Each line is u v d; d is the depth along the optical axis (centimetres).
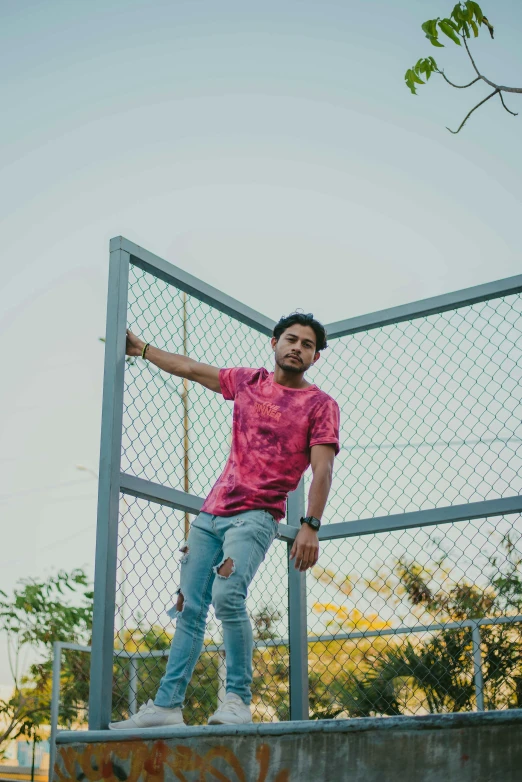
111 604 249
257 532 255
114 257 290
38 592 1275
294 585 329
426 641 368
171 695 248
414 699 366
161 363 287
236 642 245
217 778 195
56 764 221
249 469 266
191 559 263
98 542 255
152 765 205
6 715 1198
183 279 311
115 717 254
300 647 320
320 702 350
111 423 266
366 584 320
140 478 270
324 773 183
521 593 298
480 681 340
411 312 331
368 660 368
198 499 290
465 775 170
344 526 321
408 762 176
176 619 261
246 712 239
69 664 1010
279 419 271
